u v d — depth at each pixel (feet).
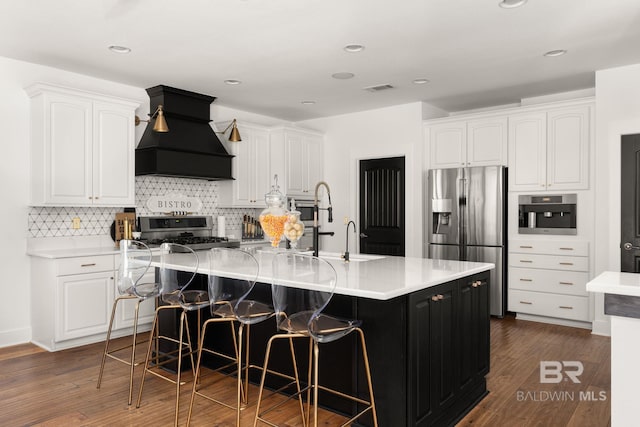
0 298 13.17
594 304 15.01
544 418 8.80
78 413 8.91
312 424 8.39
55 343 12.78
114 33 11.48
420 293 7.87
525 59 13.64
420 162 19.11
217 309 8.48
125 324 14.17
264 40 12.01
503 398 9.74
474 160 17.93
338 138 21.74
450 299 8.84
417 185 19.20
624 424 6.36
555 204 16.01
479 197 17.22
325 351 8.90
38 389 10.08
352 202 21.18
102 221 15.29
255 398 9.63
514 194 16.93
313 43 12.26
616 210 14.34
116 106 14.62
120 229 15.51
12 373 11.07
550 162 16.15
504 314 17.11
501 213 16.79
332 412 8.86
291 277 7.10
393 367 7.67
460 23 10.99
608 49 12.76
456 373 9.00
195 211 18.33
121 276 9.75
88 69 14.33
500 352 12.78
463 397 9.25
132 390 10.07
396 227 19.92
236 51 12.82
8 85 13.30
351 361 8.49
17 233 13.51
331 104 19.40
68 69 14.33
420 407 7.86
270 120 21.94
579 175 15.55
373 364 7.94
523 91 17.42
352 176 21.18
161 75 15.02
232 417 8.77
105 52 12.84
